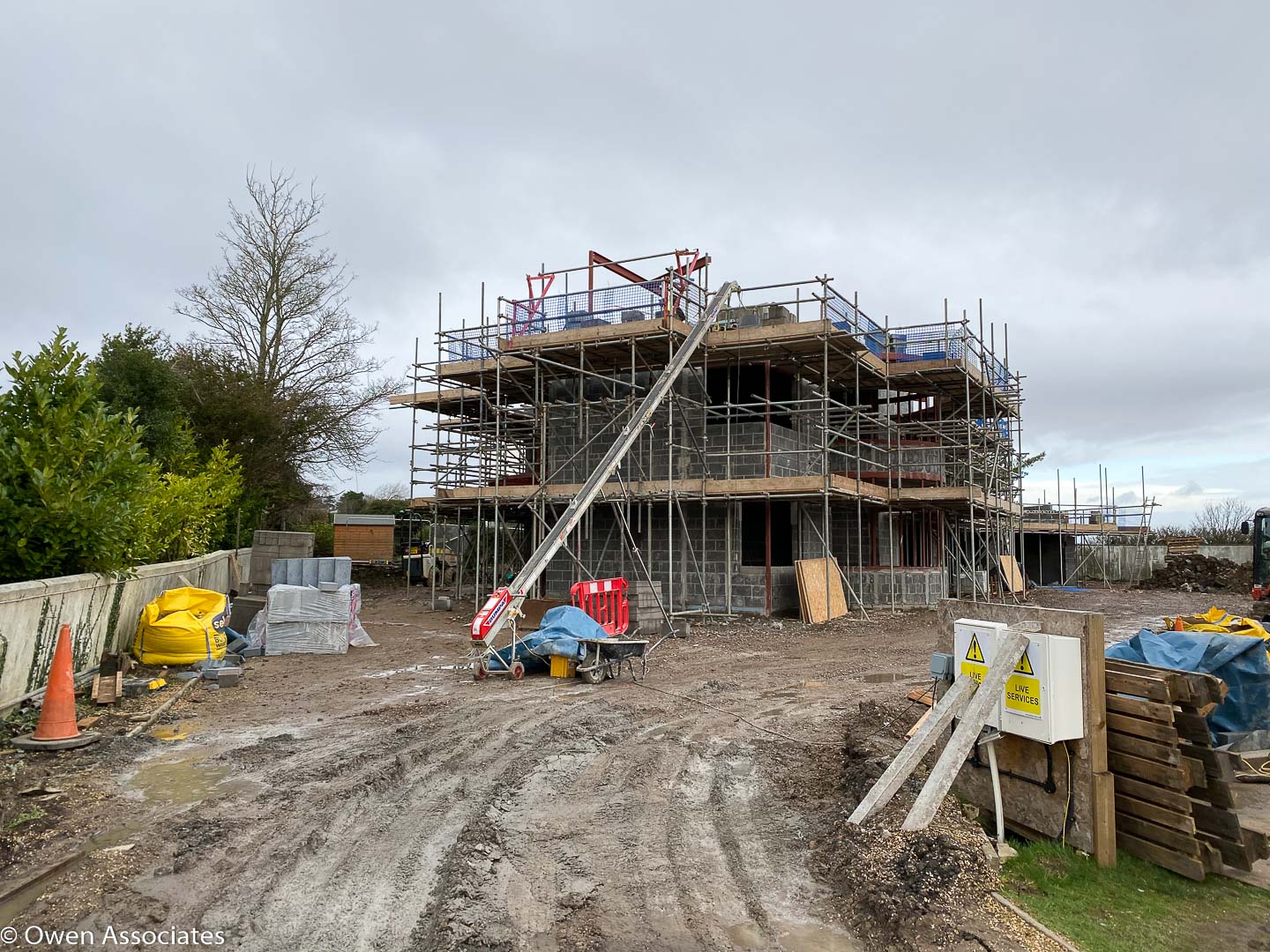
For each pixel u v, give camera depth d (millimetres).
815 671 12484
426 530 37344
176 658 12172
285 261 30953
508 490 20625
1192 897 4910
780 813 6406
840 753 7828
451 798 6715
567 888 5086
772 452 18578
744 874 5309
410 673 12328
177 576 14664
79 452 10359
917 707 9227
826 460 18016
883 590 21828
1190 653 7496
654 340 18625
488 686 11289
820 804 6480
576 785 7066
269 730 8742
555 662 11938
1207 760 5309
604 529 21281
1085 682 5441
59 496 9805
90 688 10070
